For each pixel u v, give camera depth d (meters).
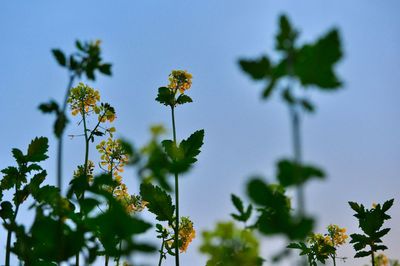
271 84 1.55
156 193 3.95
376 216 4.39
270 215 1.72
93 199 2.51
